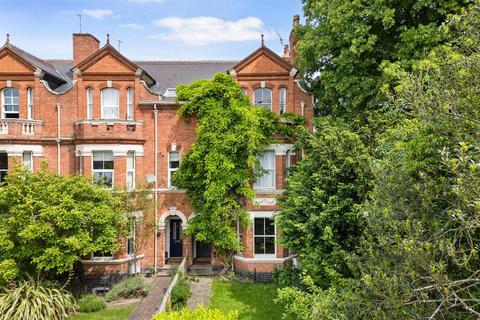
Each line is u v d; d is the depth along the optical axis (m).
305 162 15.58
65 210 16.70
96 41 25.44
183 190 22.38
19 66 21.98
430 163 8.67
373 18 17.50
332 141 14.47
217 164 21.08
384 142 13.16
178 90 22.08
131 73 22.09
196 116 22.30
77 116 22.14
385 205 8.61
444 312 6.61
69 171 22.12
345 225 13.80
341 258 13.30
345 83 17.97
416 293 6.53
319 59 20.89
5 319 14.87
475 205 5.67
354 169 13.77
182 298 17.14
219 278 21.17
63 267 16.95
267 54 22.33
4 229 16.61
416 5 16.02
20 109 22.00
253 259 21.27
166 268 22.27
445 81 7.23
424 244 6.55
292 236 15.40
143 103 22.11
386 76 15.52
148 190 21.47
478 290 7.59
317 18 20.80
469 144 6.79
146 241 22.17
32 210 16.58
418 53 15.59
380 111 16.58
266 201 21.66
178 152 22.66
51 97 22.19
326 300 9.98
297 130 19.02
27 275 17.05
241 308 16.70
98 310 16.98
